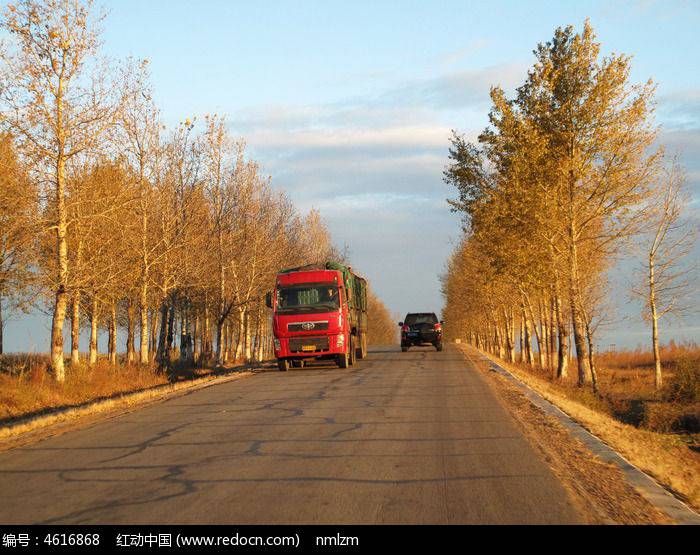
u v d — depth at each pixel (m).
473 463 8.84
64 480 8.21
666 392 31.38
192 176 33.31
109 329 39.56
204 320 45.78
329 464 8.80
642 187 28.70
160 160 30.47
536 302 43.97
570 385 31.45
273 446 10.16
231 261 37.66
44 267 23.34
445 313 94.50
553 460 9.07
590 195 29.78
